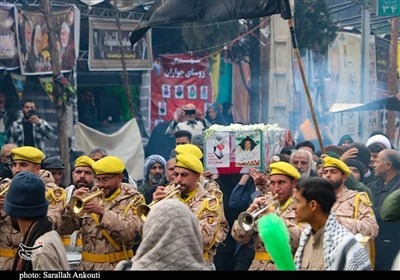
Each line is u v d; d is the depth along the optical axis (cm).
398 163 1293
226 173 1346
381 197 1283
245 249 1212
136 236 1052
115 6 2683
